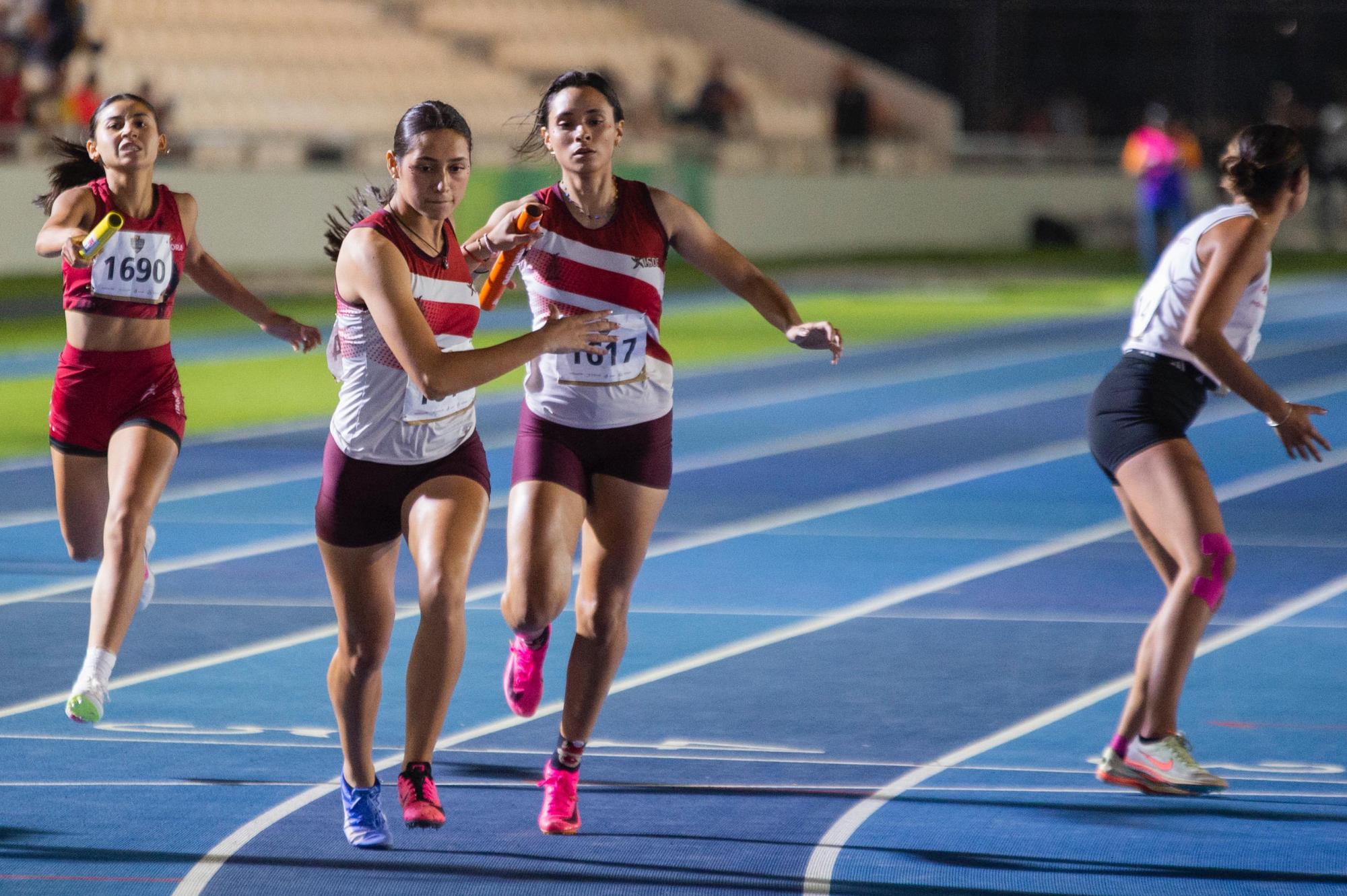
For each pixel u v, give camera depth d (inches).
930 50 3941.9
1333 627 750.5
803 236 3201.3
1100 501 1045.8
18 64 2536.9
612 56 3467.0
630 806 527.2
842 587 823.7
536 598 499.8
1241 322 554.6
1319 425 1342.3
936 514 1004.6
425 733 488.1
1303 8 3927.2
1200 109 3885.3
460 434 505.0
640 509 518.9
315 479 1096.8
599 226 518.3
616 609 510.3
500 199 2551.7
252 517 978.1
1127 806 527.2
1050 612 775.1
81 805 523.8
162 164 2443.4
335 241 527.8
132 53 3036.4
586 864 479.2
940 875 470.3
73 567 848.9
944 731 602.9
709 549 908.6
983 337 1973.4
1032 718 618.8
